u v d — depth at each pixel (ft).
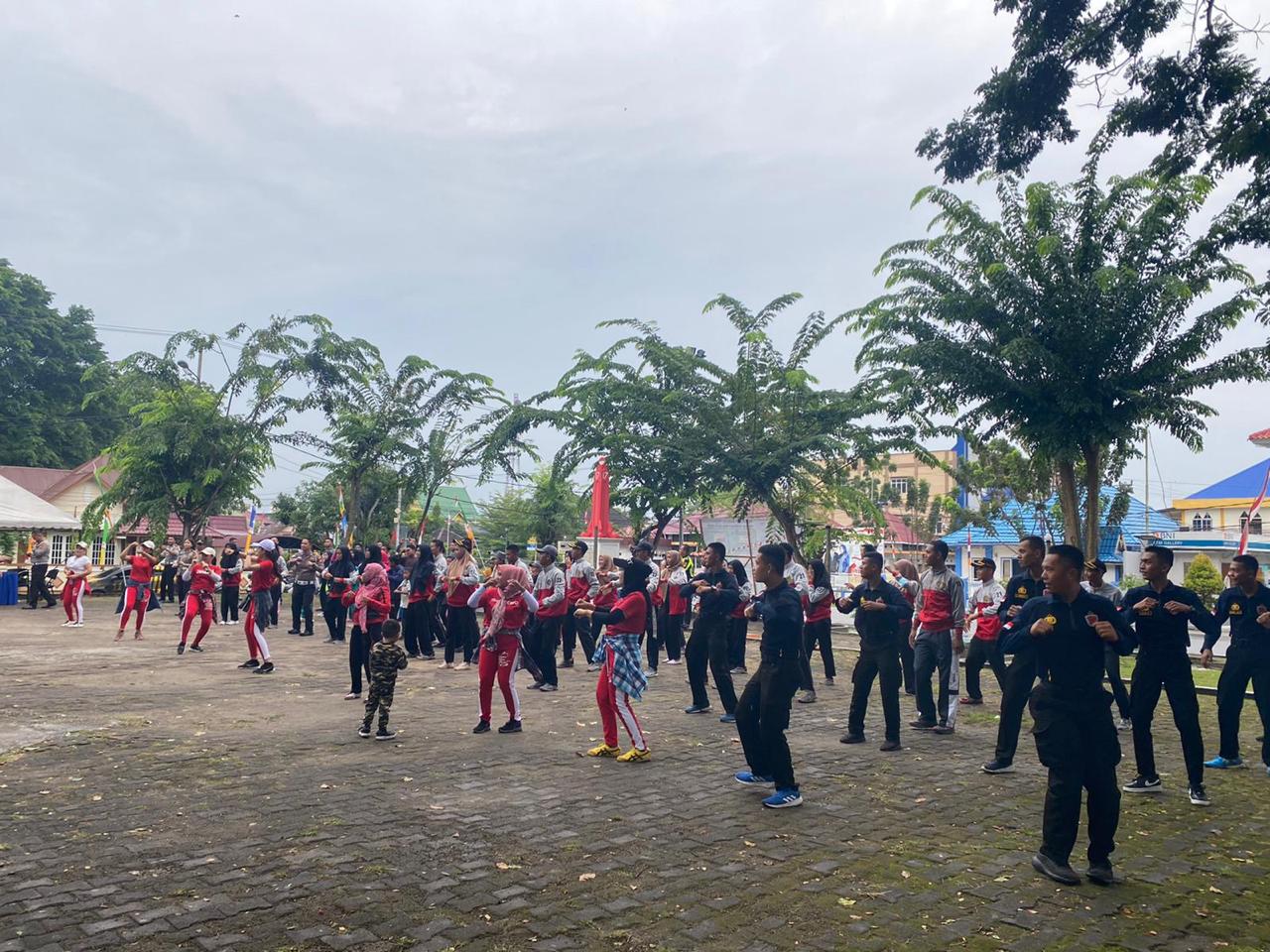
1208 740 31.94
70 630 61.21
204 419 93.04
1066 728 17.13
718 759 26.43
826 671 43.29
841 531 98.89
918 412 61.46
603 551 144.36
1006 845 18.98
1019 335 50.26
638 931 14.20
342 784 22.56
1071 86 28.68
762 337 71.00
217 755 25.63
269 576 43.57
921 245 55.01
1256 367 46.37
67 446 158.10
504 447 82.74
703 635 33.01
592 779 23.65
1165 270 48.06
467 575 45.93
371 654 28.50
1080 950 13.88
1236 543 105.70
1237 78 26.66
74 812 19.90
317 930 13.92
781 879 16.65
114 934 13.64
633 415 75.20
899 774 25.17
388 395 90.43
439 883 16.01
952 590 31.65
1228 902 15.99
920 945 13.94
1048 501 80.53
